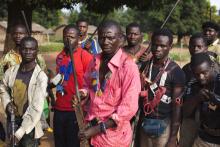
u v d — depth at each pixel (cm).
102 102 326
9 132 429
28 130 416
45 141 625
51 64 2047
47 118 487
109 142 323
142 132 392
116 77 322
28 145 433
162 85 377
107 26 325
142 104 388
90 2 1424
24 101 424
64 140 486
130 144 371
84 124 334
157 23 5678
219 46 544
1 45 4519
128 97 315
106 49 326
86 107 350
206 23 551
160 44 377
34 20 7062
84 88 353
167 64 381
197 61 350
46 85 424
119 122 315
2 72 477
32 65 428
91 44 586
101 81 333
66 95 469
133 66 322
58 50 3722
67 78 468
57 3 1368
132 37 516
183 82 376
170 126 382
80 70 464
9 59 482
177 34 5722
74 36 469
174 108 377
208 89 354
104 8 1505
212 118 352
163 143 384
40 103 417
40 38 5525
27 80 424
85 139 327
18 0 1317
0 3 1420
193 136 434
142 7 1564
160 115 380
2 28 5459
